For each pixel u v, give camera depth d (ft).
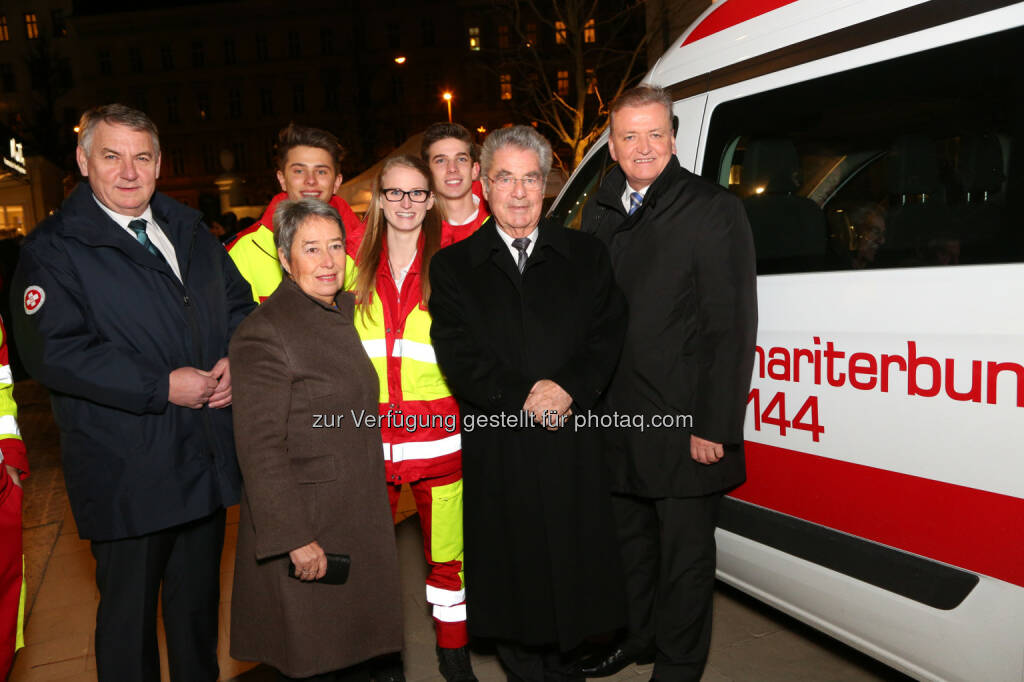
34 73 119.14
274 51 142.31
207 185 146.00
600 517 7.37
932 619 6.47
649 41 30.60
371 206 7.99
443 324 7.32
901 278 6.60
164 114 145.89
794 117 7.70
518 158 7.07
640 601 8.51
